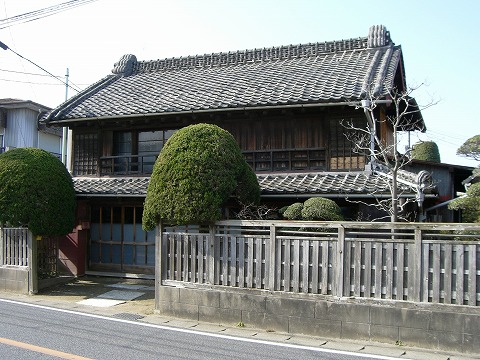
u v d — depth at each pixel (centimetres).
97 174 1523
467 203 953
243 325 883
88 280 1433
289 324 840
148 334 805
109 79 1850
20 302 1115
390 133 1522
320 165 1248
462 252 733
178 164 948
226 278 920
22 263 1265
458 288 731
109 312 1006
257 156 1312
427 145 2150
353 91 1168
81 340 746
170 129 1449
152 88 1652
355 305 793
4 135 2688
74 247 1459
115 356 657
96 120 1441
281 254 870
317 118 1263
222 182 938
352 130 1220
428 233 827
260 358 668
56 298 1178
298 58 1653
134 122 1447
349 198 1098
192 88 1541
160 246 998
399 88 1484
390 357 686
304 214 972
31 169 1247
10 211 1216
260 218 1071
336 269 818
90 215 1502
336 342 782
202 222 941
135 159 1481
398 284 772
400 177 1103
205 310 924
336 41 1605
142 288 1309
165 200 952
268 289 873
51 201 1260
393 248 781
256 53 1722
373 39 1531
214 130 988
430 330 739
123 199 1423
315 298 827
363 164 1207
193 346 727
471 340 711
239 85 1459
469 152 1297
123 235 1461
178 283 972
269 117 1307
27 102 2664
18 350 677
